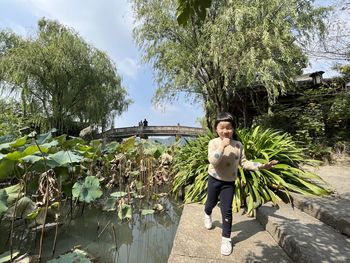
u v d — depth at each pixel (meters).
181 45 8.80
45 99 14.73
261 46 7.20
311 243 1.97
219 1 7.89
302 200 2.90
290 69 7.57
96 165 5.73
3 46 15.89
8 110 11.16
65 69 13.95
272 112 8.52
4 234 3.25
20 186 3.24
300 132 7.29
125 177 5.74
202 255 2.03
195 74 8.66
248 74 7.14
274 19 7.29
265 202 3.13
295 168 3.65
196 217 2.88
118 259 2.89
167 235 3.62
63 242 3.13
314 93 8.37
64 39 14.12
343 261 1.70
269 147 3.87
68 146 4.69
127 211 3.91
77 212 4.29
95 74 15.15
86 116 15.58
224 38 7.26
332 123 7.91
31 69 13.15
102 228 3.68
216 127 2.35
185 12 1.50
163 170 5.65
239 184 3.35
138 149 6.04
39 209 2.86
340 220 2.21
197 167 4.39
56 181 3.28
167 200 5.23
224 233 2.14
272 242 2.30
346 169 5.30
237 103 10.56
